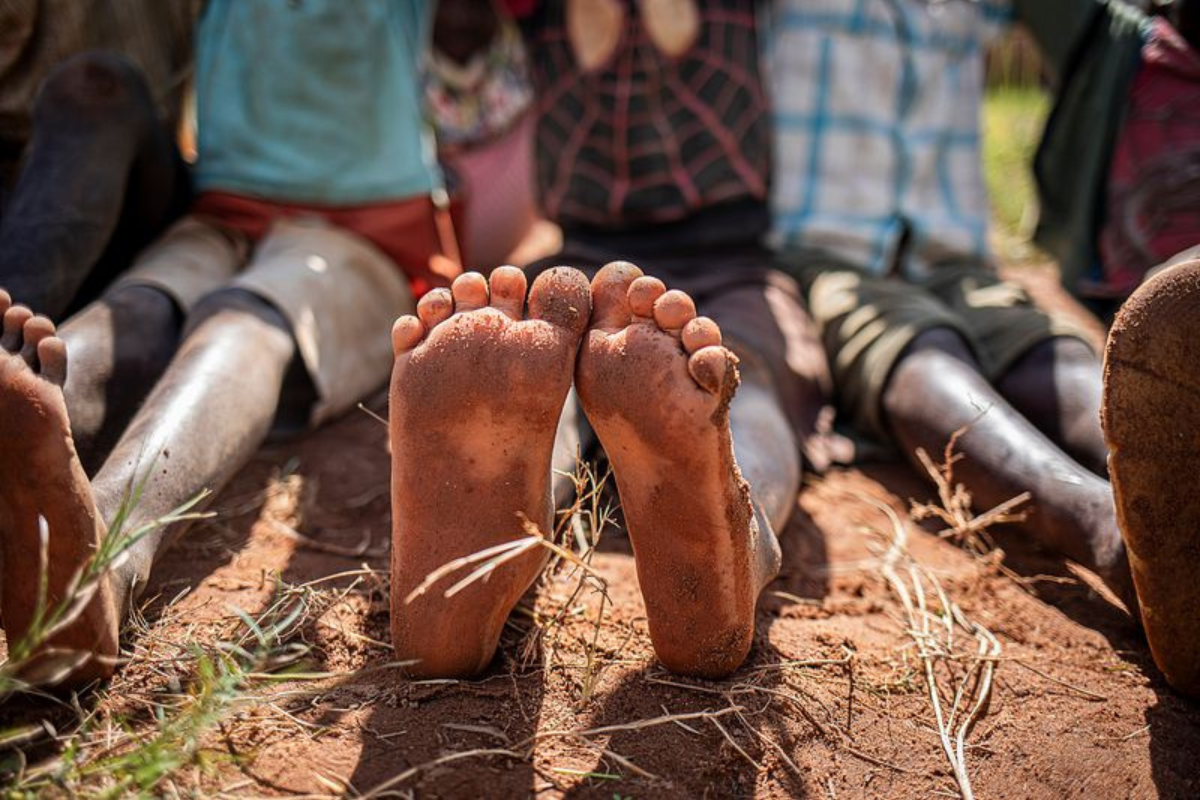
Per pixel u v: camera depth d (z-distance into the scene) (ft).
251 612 2.46
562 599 2.52
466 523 2.14
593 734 2.17
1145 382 2.12
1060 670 2.48
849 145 3.76
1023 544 2.94
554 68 3.67
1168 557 2.21
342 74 3.52
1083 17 3.62
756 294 3.42
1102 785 2.20
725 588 2.17
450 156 4.26
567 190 3.70
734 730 2.20
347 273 3.36
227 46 3.57
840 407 3.38
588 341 2.10
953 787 2.18
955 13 3.80
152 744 1.99
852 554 2.88
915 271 3.78
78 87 3.09
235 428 2.65
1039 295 4.42
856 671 2.41
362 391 3.35
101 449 2.77
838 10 3.73
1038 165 3.88
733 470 2.10
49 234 2.96
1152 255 3.46
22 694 2.16
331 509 2.93
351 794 2.02
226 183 3.53
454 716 2.19
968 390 2.92
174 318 3.09
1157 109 3.45
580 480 2.48
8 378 2.00
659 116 3.58
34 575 2.10
